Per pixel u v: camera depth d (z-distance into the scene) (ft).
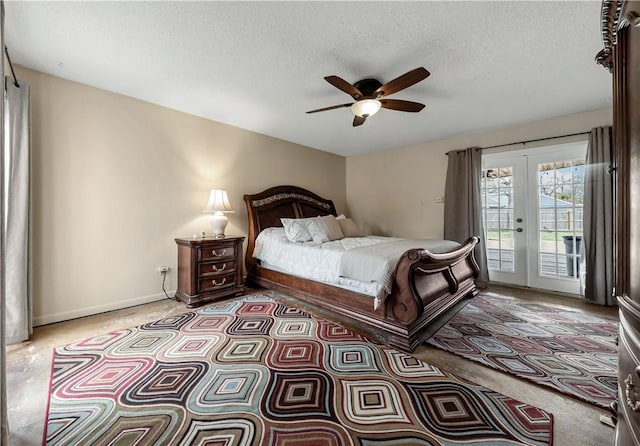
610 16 3.04
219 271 10.37
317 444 3.89
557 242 11.48
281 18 5.67
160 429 4.16
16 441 3.92
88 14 5.52
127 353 6.42
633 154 2.70
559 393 5.01
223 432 4.11
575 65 7.45
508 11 5.47
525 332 7.63
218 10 5.45
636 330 2.56
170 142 10.55
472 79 8.18
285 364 5.98
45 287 7.95
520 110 10.54
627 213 2.87
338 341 7.09
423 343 7.01
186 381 5.35
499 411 4.54
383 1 5.22
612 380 5.35
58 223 8.14
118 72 7.87
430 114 10.94
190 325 8.04
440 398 4.87
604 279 9.83
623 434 2.87
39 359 6.13
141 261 9.85
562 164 11.27
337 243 10.66
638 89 2.60
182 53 6.91
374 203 17.33
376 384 5.28
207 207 10.87
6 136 6.83
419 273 7.46
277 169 14.55
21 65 7.47
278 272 11.17
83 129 8.56
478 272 11.02
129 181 9.53
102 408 4.59
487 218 13.33
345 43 6.49
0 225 3.62
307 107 10.41
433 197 14.73
